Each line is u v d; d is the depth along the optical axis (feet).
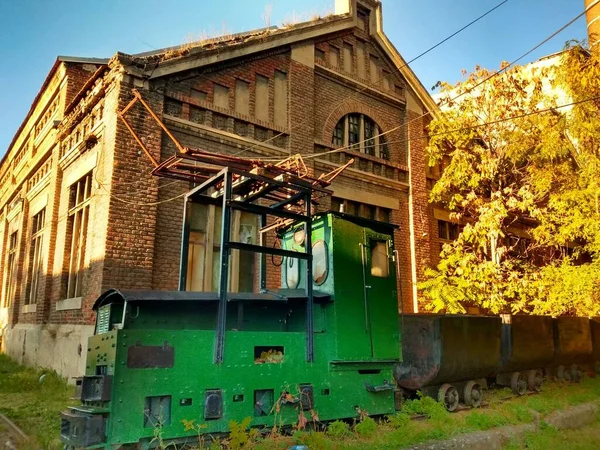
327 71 48.16
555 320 38.60
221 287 19.61
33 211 55.01
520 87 47.24
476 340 30.07
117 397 16.30
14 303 56.65
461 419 26.16
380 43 54.65
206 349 18.65
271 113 42.42
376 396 23.81
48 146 49.83
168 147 35.24
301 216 22.72
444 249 47.62
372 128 52.54
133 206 32.45
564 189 42.60
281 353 21.09
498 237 48.78
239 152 39.11
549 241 44.11
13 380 36.14
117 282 30.96
